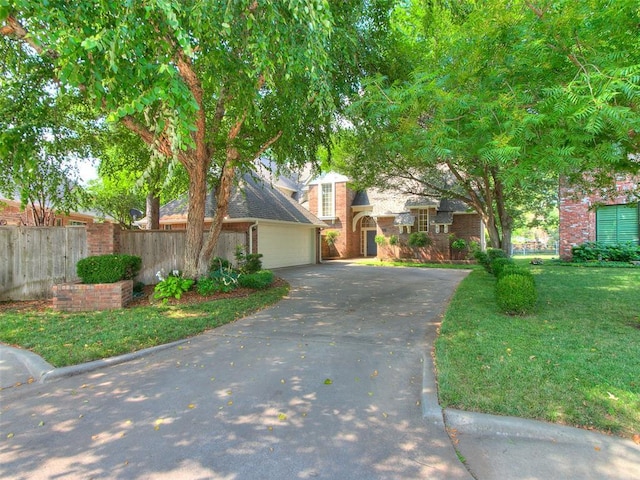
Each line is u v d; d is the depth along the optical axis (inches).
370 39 279.9
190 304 288.8
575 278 393.1
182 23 160.2
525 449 102.7
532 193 680.4
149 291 346.6
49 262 326.6
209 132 333.7
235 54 201.5
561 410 116.9
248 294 336.2
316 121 289.9
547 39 141.5
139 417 123.0
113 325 224.8
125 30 124.2
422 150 158.1
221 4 152.0
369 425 117.0
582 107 114.6
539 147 137.2
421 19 278.4
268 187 763.4
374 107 191.0
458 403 124.3
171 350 190.4
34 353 179.0
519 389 130.8
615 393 125.6
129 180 546.0
